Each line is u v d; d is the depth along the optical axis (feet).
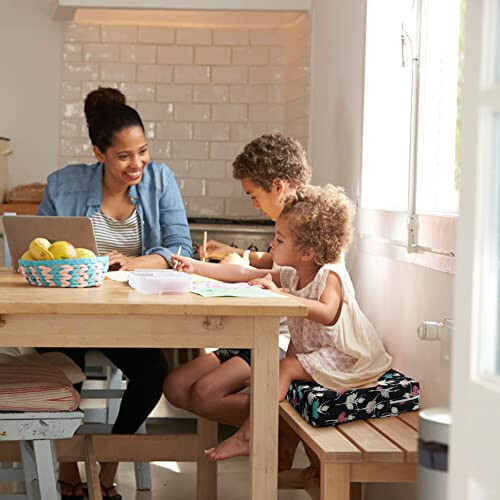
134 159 13.62
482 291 5.40
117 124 13.51
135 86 21.06
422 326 9.47
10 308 8.80
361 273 13.78
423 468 6.84
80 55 21.03
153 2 17.90
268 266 14.69
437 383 10.44
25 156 21.09
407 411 10.63
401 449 9.16
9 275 11.60
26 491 10.59
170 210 14.43
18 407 9.70
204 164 21.17
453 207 11.26
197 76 21.06
